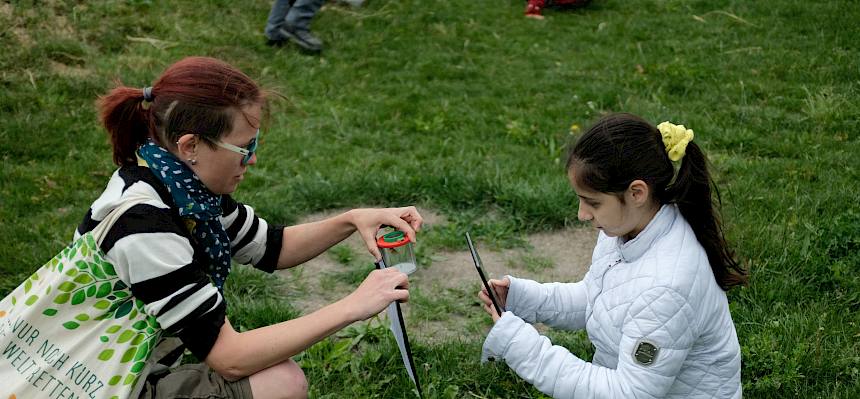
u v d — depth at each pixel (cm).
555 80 758
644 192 247
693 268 250
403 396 335
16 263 434
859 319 375
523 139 635
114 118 253
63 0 789
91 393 242
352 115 682
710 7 943
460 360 357
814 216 470
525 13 940
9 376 245
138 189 246
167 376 266
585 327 303
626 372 251
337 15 899
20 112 636
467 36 867
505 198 512
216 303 249
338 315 251
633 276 255
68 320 244
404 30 870
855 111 650
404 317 398
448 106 702
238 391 260
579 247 476
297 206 522
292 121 669
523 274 447
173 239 243
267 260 312
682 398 268
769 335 357
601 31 885
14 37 725
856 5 912
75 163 573
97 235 240
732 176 539
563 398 261
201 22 832
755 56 791
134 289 241
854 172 535
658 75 754
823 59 775
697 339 257
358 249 476
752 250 429
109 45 761
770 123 636
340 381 345
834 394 325
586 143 249
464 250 472
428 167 571
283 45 812
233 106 245
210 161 249
